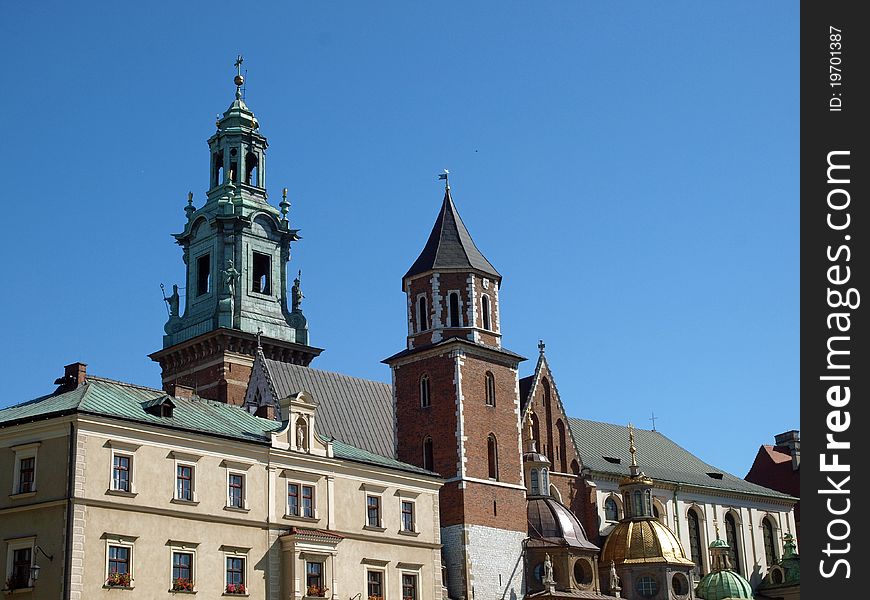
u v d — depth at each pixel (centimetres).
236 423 7700
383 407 11312
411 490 8369
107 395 7138
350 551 7725
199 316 12756
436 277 10225
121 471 6638
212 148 13750
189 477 6981
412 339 10238
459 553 9325
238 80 14088
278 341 12606
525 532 9862
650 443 13112
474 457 9669
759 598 12456
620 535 10738
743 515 12825
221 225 13025
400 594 8044
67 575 6203
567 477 11062
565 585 9794
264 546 7250
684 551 11444
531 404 10925
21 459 6600
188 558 6844
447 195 10806
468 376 9875
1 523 6538
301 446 7681
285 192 13750
